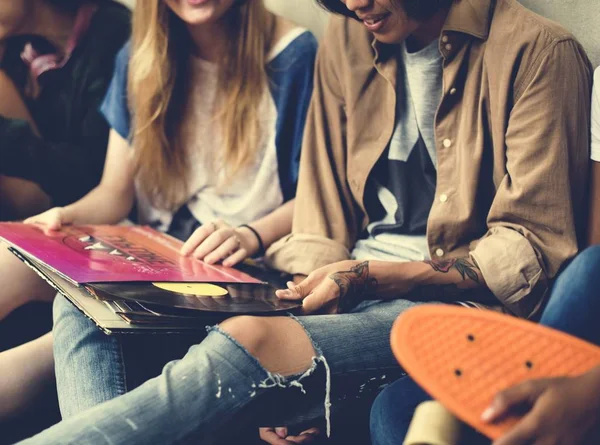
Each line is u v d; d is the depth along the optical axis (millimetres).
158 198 1922
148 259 1524
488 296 1430
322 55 1691
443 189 1503
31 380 1543
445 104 1494
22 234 1573
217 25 1789
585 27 1557
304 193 1678
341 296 1384
